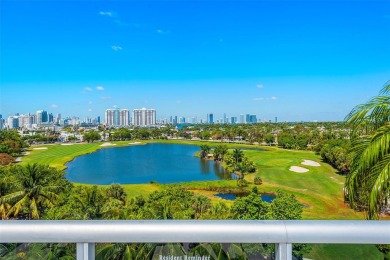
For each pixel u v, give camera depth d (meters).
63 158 77.31
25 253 1.05
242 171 53.38
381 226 0.99
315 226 0.99
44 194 20.73
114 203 20.69
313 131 94.56
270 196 38.00
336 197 35.31
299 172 51.41
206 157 80.38
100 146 108.12
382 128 2.32
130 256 1.04
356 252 1.02
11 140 85.06
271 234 0.99
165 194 25.64
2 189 21.12
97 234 1.00
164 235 1.00
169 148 102.25
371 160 2.27
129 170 62.34
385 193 2.17
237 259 1.04
